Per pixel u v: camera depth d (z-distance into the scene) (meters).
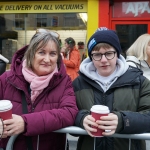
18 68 1.82
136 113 1.55
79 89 1.82
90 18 6.20
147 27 6.20
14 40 6.66
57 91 1.73
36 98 1.71
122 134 1.53
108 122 1.42
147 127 1.55
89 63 1.87
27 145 1.66
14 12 6.55
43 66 1.72
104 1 6.10
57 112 1.60
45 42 1.72
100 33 1.74
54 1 6.38
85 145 1.70
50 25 6.49
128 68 1.81
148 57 2.95
